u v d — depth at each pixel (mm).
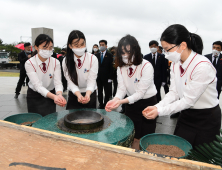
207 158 1012
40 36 2004
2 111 4121
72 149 865
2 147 884
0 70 20734
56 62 2320
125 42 1725
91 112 1835
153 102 2119
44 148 875
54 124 1625
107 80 4637
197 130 1474
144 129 2127
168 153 1397
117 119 1759
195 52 1406
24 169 731
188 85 1367
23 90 6652
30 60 2170
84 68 2283
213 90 1409
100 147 867
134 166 735
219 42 3826
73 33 1987
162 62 4617
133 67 1916
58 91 2205
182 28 1312
